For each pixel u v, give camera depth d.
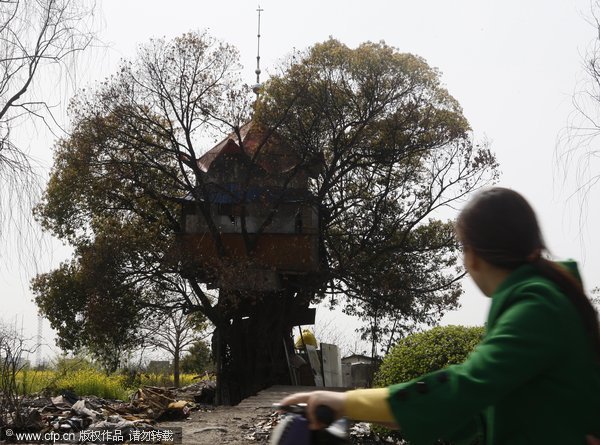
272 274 30.67
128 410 12.84
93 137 32.25
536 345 1.90
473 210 2.21
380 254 32.81
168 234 33.97
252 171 31.89
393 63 31.61
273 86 32.56
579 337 1.95
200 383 27.55
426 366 8.86
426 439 1.90
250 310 31.61
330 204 34.09
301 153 32.78
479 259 2.18
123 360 31.73
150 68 31.88
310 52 32.31
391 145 32.22
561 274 2.06
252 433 11.31
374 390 1.99
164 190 34.00
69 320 32.59
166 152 33.56
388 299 32.19
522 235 2.13
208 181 32.38
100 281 30.50
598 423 1.96
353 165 32.97
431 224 33.53
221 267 29.41
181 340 33.38
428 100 32.28
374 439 9.89
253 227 32.47
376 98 31.94
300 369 31.66
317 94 31.95
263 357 31.02
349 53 31.88
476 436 2.26
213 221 32.56
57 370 18.23
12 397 10.43
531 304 1.95
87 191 33.03
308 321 33.75
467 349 8.83
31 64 12.33
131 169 32.94
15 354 10.30
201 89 31.95
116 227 31.78
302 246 31.78
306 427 2.05
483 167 32.50
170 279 31.64
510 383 1.88
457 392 1.88
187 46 31.83
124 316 30.45
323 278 32.31
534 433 1.97
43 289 33.03
